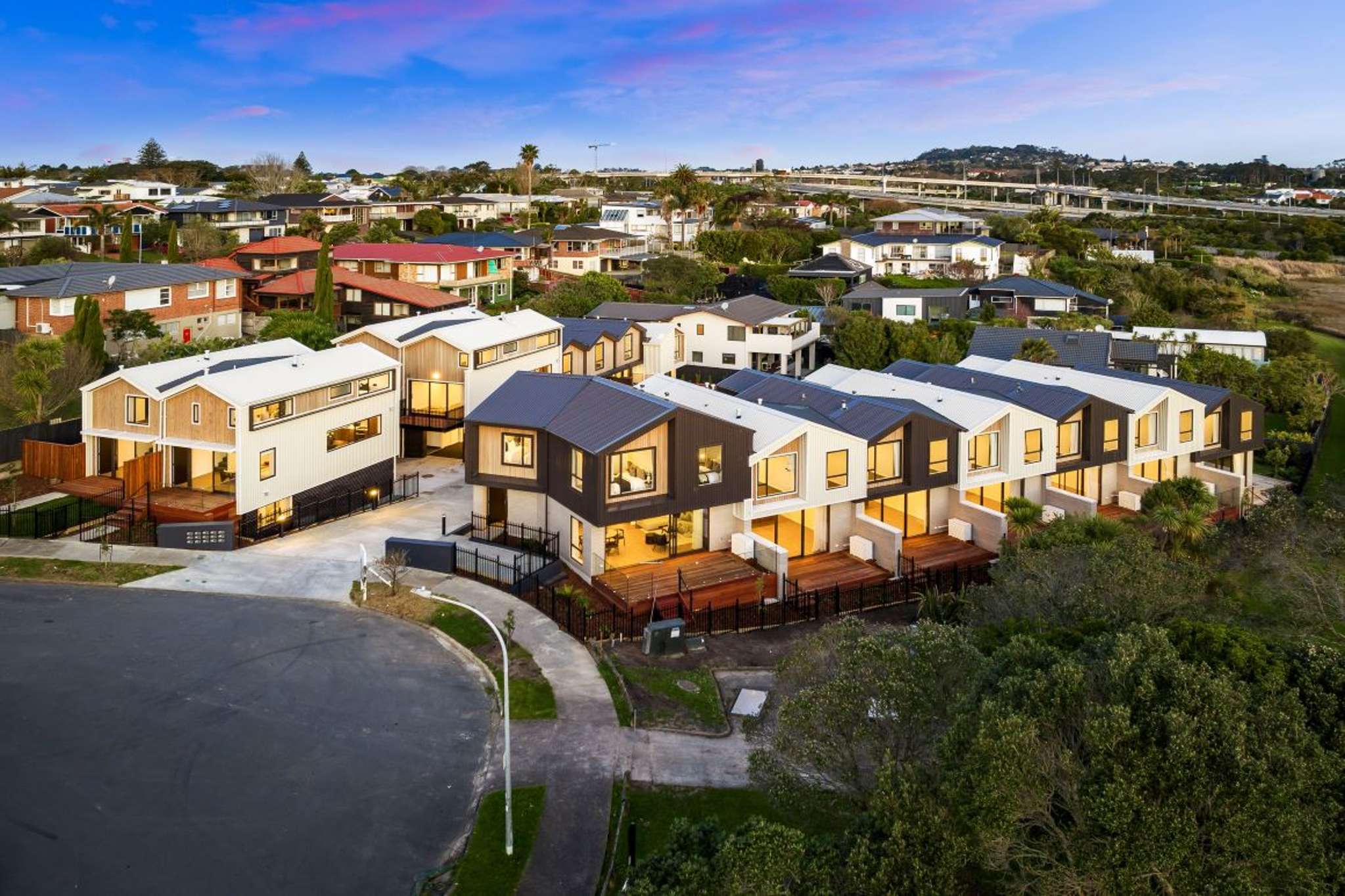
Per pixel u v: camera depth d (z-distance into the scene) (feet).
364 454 149.69
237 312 265.95
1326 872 45.93
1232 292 375.66
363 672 90.79
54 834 65.26
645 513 114.32
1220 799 45.21
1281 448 192.65
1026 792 46.39
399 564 110.52
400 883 62.90
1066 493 143.54
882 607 117.39
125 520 128.67
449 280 319.68
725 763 79.05
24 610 101.76
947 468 135.74
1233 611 95.09
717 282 372.99
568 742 80.38
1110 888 44.57
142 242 397.80
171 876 61.87
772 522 128.47
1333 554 112.06
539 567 117.50
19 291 213.46
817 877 46.96
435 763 76.64
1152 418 157.17
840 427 132.36
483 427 127.24
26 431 152.97
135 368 138.41
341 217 494.18
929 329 289.53
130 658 91.30
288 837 66.49
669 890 46.60
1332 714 55.36
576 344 220.64
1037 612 83.51
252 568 116.57
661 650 100.12
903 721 56.24
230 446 127.24
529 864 64.90
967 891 50.31
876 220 547.08
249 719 81.30
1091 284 379.35
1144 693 49.08
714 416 123.65
